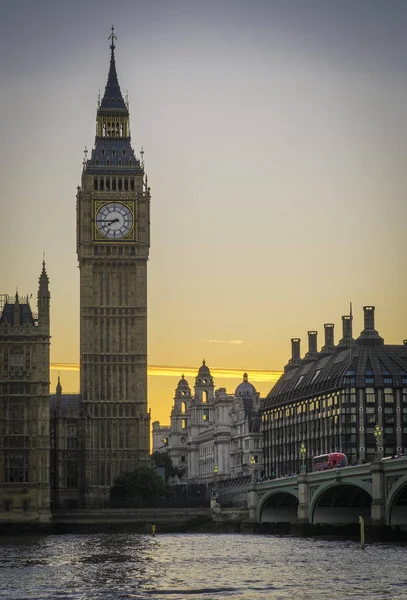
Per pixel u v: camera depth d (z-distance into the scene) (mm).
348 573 159750
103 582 153750
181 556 190000
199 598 139625
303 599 138000
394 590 143625
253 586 149125
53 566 173375
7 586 149750
